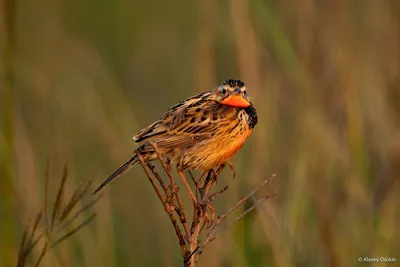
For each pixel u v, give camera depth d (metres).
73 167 10.91
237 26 10.67
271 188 10.15
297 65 10.61
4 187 7.47
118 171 8.15
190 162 8.61
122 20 15.83
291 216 9.70
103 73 12.87
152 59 15.04
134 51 15.30
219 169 7.20
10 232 7.43
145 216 11.46
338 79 10.84
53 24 13.85
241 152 10.65
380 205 10.04
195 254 6.64
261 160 10.26
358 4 12.70
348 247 9.75
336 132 10.66
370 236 9.84
